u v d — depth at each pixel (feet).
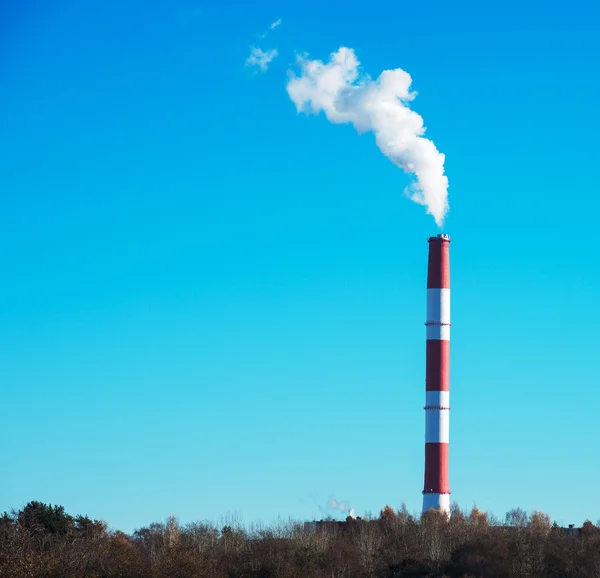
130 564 361.10
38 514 440.04
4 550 330.13
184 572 364.17
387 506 517.96
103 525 461.37
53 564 338.75
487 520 512.22
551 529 489.26
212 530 456.86
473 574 424.46
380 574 431.43
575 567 419.33
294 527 464.65
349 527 497.46
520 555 424.87
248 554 422.00
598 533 464.24
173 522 445.37
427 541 459.32
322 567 427.33
